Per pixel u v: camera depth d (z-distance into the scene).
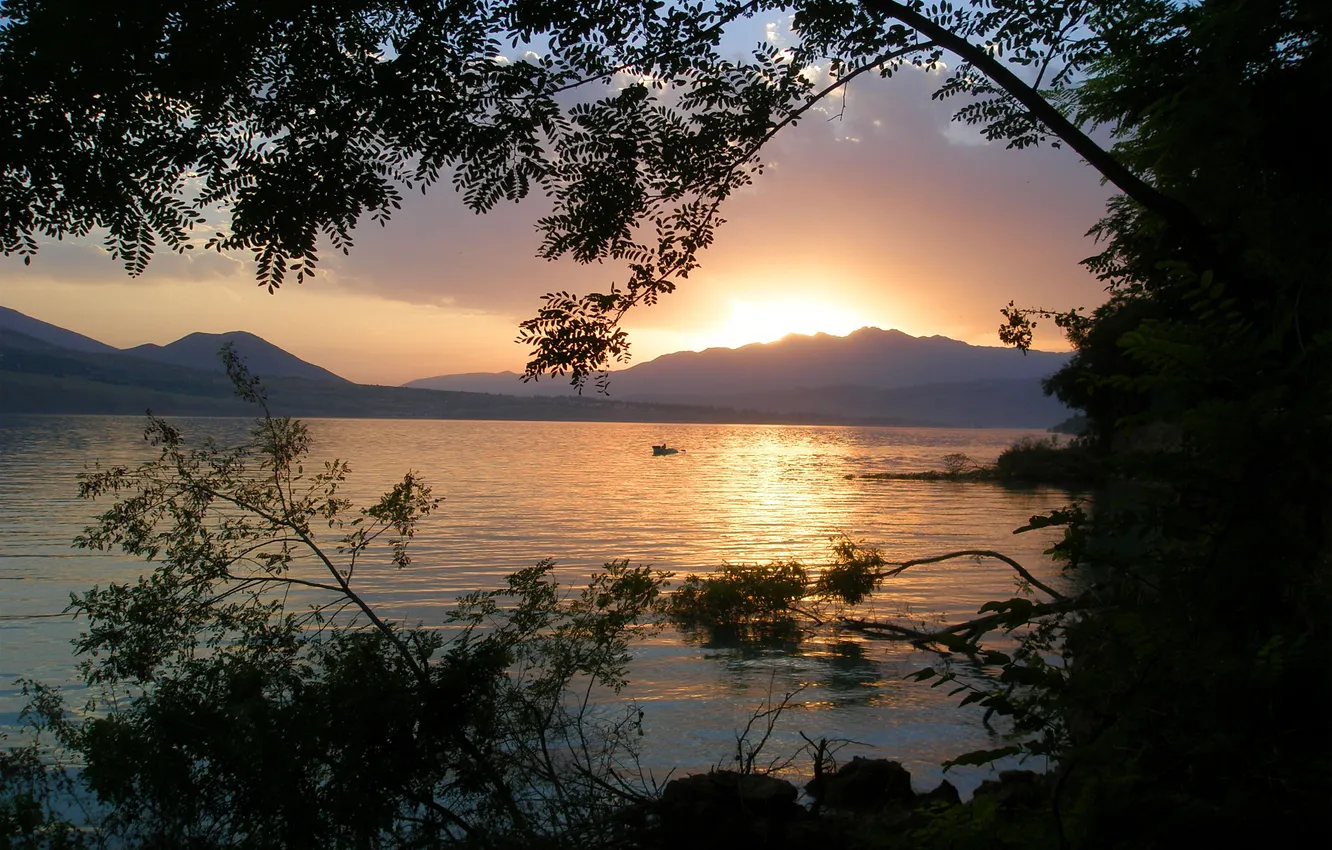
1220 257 3.98
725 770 6.52
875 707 10.72
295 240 5.41
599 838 5.68
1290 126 3.45
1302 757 2.40
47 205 5.21
